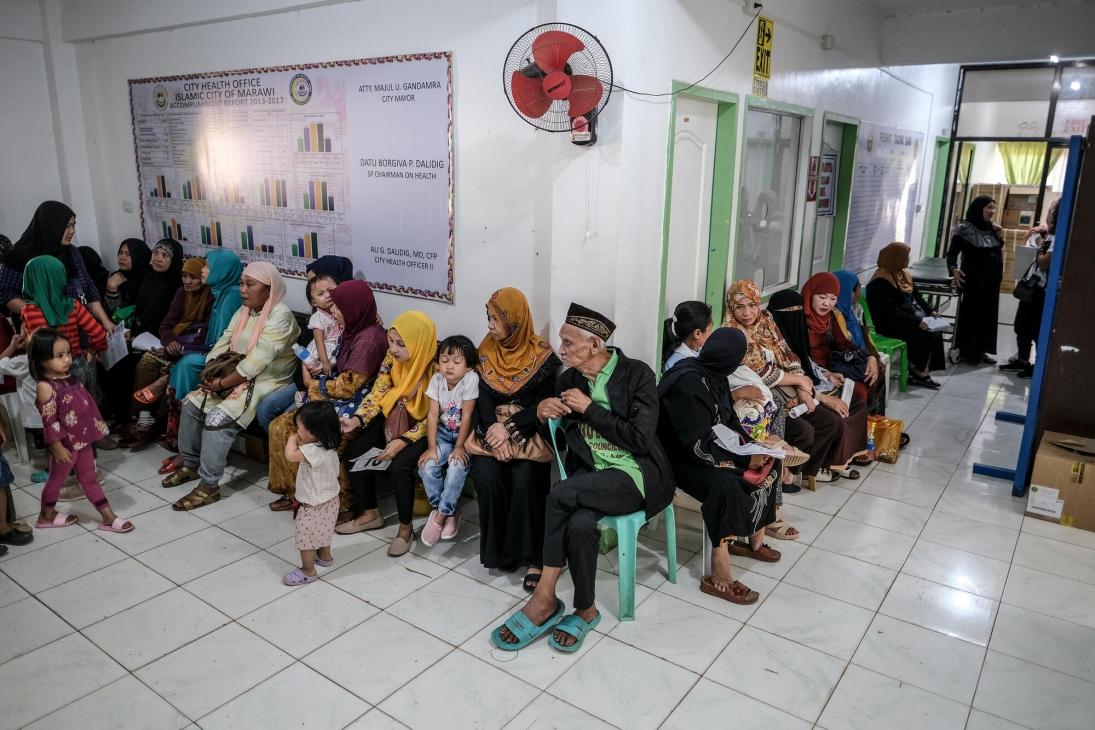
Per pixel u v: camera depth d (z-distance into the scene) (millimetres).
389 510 3975
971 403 5879
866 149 6590
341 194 4441
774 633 2939
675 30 3527
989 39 6180
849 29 5746
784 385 4004
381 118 4129
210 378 4008
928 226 9281
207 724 2438
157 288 5035
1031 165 10484
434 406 3420
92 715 2473
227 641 2854
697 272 4332
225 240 5234
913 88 7684
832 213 6336
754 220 4895
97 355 4824
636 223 3459
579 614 2916
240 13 4582
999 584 3307
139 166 5648
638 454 2951
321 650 2809
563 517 2863
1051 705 2568
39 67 5727
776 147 5004
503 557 3303
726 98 4090
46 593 3154
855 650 2842
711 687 2633
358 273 4488
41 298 4129
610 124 3195
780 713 2514
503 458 3229
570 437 3064
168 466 4328
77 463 3602
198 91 5066
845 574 3373
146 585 3219
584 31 3010
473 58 3686
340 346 3896
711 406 3096
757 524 3207
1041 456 3850
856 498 4160
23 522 3648
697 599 3170
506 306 3328
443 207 3979
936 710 2539
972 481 4410
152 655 2770
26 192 5773
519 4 3482
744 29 4176
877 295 6234
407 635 2906
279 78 4566
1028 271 6672
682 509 3994
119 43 5484
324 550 3381
